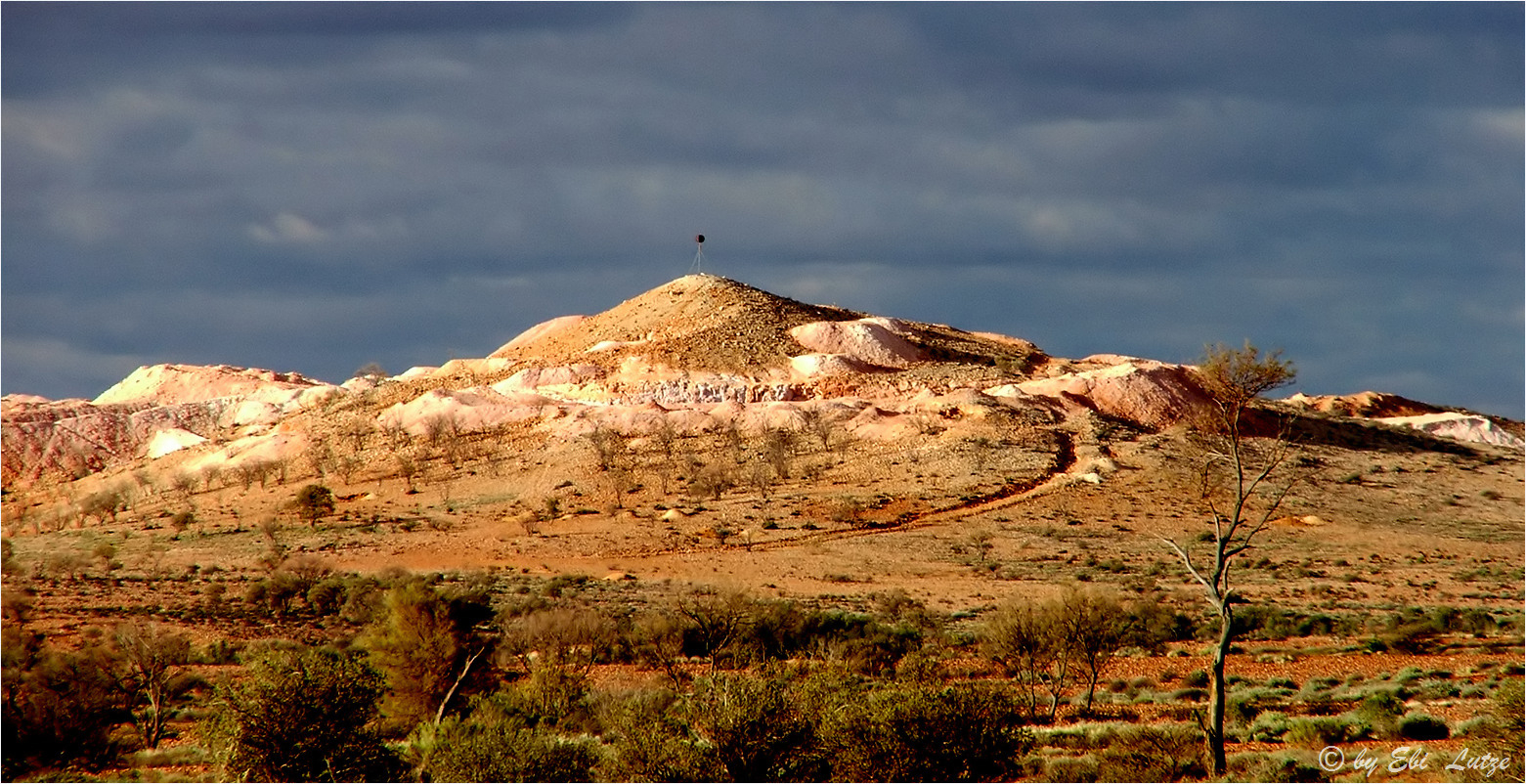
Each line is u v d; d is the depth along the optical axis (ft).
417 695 286.25
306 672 212.23
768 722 185.78
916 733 184.24
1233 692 357.20
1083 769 218.79
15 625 422.00
